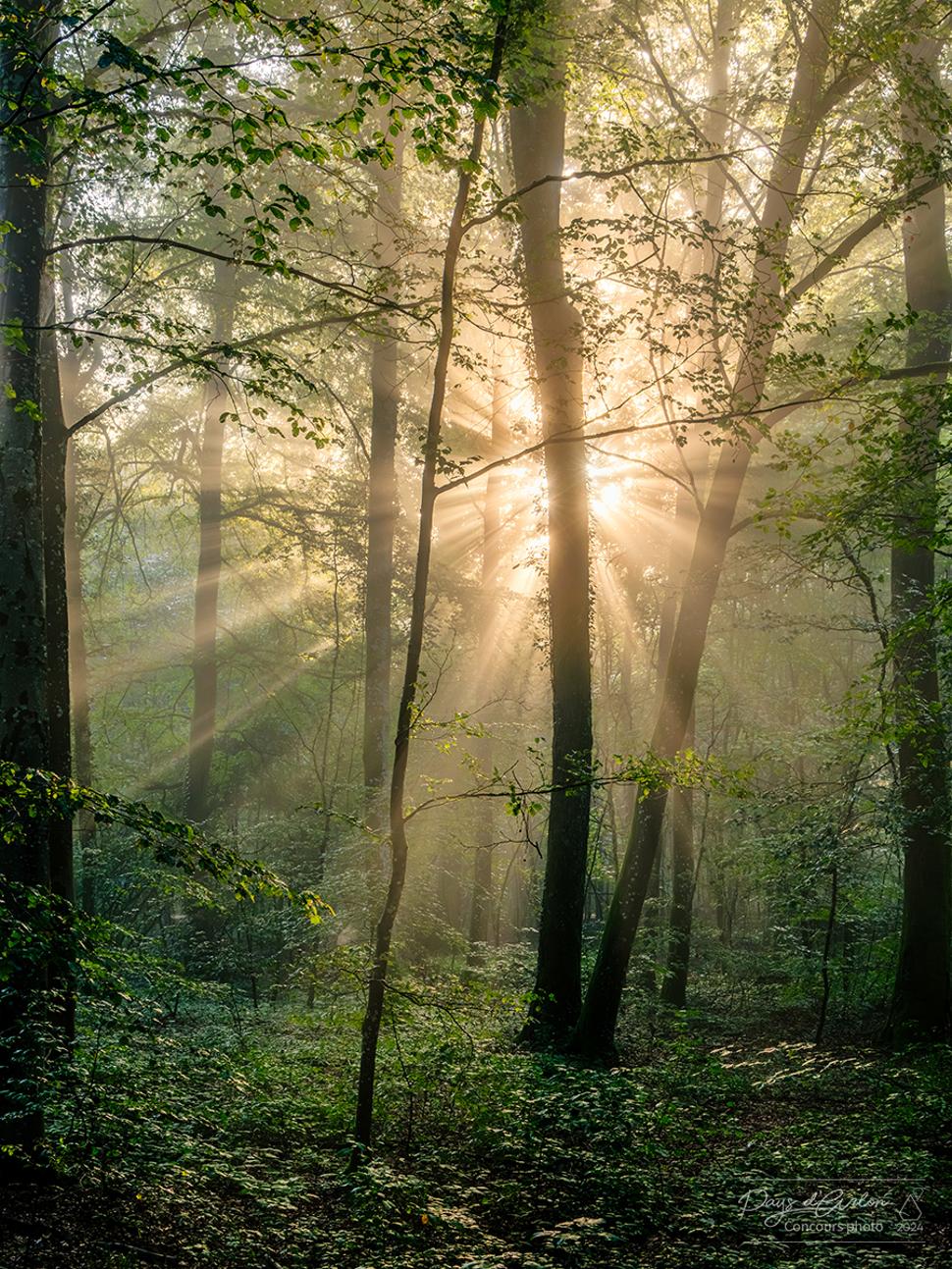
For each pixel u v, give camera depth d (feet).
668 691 45.01
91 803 20.49
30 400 25.04
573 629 43.68
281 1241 20.49
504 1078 28.55
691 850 65.21
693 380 30.45
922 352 52.42
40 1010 22.52
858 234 42.91
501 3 21.20
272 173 45.83
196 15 21.06
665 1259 20.56
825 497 34.88
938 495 33.55
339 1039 39.14
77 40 30.40
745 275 49.47
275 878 21.61
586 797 43.19
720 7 56.29
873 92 43.16
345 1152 23.94
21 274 25.63
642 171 45.68
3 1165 21.26
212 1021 48.37
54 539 29.27
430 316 28.22
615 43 41.39
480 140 24.21
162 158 23.22
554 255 42.24
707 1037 53.93
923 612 31.96
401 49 18.57
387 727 68.23
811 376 32.09
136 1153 21.53
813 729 64.44
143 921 70.64
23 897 19.76
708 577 45.27
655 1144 26.53
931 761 41.01
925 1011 49.14
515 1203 23.39
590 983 41.98
